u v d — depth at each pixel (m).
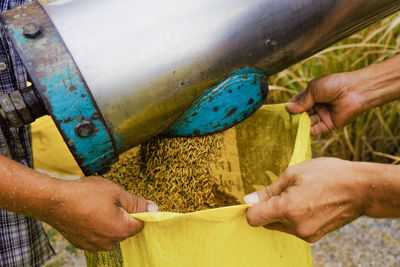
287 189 0.49
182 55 0.51
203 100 0.55
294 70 1.35
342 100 0.70
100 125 0.50
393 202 0.49
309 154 0.62
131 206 0.54
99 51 0.49
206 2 0.51
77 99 0.49
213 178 0.82
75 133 0.50
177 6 0.51
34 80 0.47
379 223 1.16
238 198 0.82
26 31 0.48
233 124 0.58
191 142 0.64
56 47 0.48
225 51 0.52
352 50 1.25
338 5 0.54
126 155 0.75
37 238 0.77
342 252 1.09
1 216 0.69
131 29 0.50
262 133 0.74
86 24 0.49
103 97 0.49
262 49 0.54
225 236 0.50
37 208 0.49
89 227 0.50
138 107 0.51
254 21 0.52
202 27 0.51
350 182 0.49
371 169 0.49
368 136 1.34
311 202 0.48
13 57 0.65
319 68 1.29
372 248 1.09
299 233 0.50
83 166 0.53
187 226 0.50
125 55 0.49
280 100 1.38
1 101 0.51
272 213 0.48
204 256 0.51
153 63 0.50
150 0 0.51
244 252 0.53
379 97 0.69
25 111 0.52
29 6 0.51
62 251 1.22
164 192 0.68
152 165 0.69
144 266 0.56
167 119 0.55
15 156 0.70
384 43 1.24
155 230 0.52
